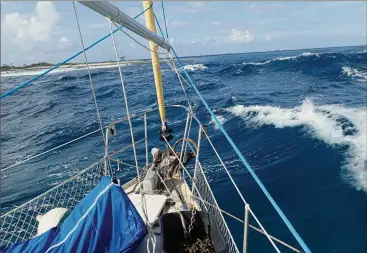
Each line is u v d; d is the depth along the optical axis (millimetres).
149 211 3848
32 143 15102
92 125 17453
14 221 6160
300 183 8594
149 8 3822
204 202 3930
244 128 13992
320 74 30188
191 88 29000
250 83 29578
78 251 2670
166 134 4738
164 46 3893
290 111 15555
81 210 2936
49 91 35812
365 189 7766
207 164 10406
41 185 10094
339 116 13484
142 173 4879
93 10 1975
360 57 35406
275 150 11086
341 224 6793
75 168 11195
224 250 2795
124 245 2717
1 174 11273
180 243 3166
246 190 8492
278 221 7109
